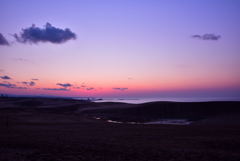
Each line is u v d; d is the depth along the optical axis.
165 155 11.35
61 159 10.60
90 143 14.23
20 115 37.16
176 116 47.44
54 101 102.69
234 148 13.23
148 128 22.72
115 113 54.59
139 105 63.72
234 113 43.00
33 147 13.17
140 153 11.72
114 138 16.45
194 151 12.24
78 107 72.19
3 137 16.73
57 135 17.91
